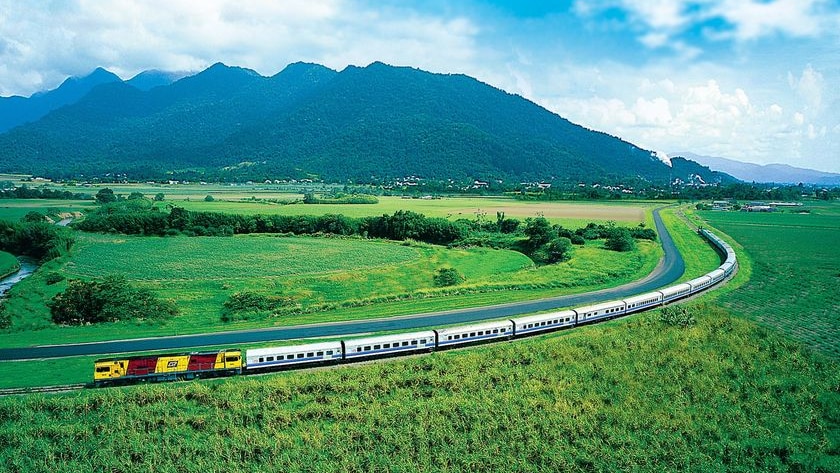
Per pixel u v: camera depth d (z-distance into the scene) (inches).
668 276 4426.7
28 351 2647.6
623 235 5689.0
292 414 1985.7
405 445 1823.3
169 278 4291.3
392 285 4276.6
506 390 2201.0
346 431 1898.4
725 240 6353.3
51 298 3698.3
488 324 2763.3
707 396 2187.5
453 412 2018.9
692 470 1750.7
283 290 3988.7
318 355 2417.6
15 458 1723.7
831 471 1742.1
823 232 7190.0
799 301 3565.5
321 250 5595.5
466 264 5039.4
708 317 3085.6
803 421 2016.5
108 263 4827.8
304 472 1700.3
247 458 1771.7
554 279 4197.8
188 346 2723.9
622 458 1795.0
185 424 1932.8
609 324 3058.6
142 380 2240.4
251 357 2336.4
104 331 3002.0
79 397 2060.8
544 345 2659.9
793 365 2479.1
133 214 6692.9
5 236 5659.5
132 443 1817.2
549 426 1958.7
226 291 3929.6
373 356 2514.8
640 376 2341.3
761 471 1748.3
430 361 2454.5
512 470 1739.7
